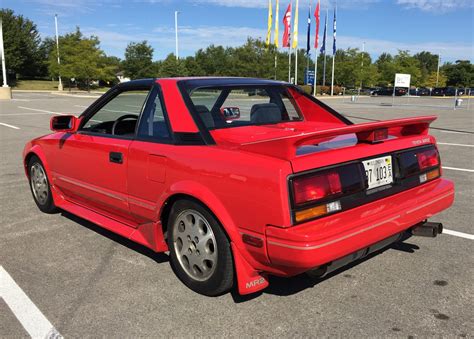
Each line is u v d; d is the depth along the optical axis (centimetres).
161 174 328
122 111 407
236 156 283
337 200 277
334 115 415
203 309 303
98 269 368
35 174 521
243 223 276
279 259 260
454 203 554
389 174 313
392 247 410
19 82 6769
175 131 329
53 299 319
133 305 309
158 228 346
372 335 271
